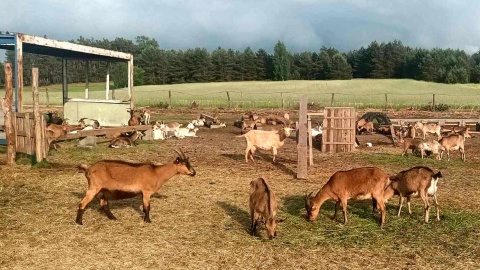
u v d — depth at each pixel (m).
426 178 8.35
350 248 7.20
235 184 11.46
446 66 107.00
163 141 20.20
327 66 110.38
